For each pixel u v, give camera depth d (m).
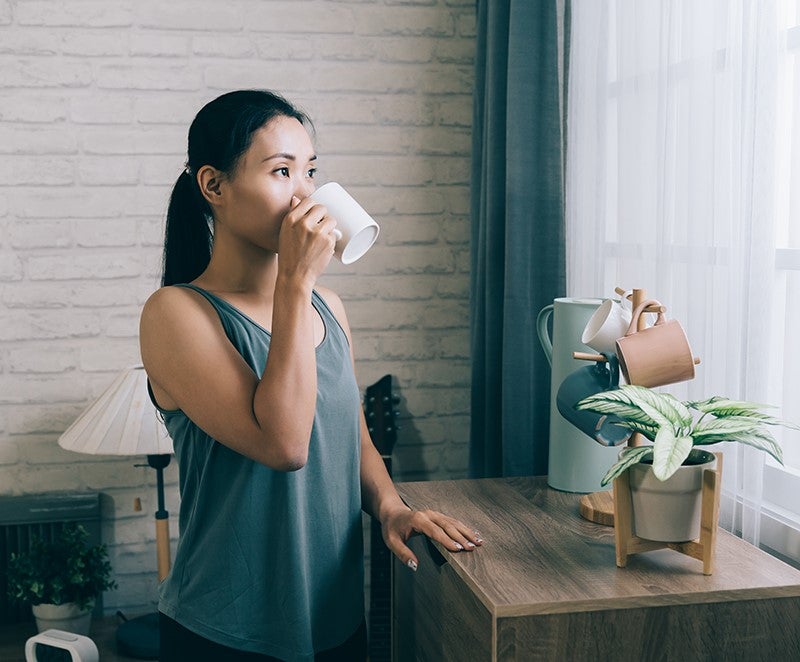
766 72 1.34
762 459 1.41
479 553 1.25
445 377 2.61
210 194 1.26
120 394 2.11
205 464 1.25
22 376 2.40
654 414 1.13
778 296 1.50
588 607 1.08
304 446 1.17
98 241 2.40
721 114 1.44
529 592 1.10
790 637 1.13
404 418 2.60
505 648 1.07
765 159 1.35
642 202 1.67
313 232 1.16
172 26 2.38
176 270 1.39
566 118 1.98
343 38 2.47
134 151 2.39
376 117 2.51
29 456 2.42
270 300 1.32
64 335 2.41
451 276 2.59
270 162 1.21
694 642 1.11
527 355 2.00
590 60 1.87
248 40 2.42
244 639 1.24
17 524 2.39
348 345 1.39
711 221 1.47
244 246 1.28
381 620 2.22
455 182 2.56
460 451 2.63
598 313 1.39
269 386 1.15
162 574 2.23
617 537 1.18
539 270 2.01
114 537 2.48
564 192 2.01
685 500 1.15
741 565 1.19
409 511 1.36
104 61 2.36
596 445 1.53
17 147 2.34
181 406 1.21
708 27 1.48
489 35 2.10
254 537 1.24
